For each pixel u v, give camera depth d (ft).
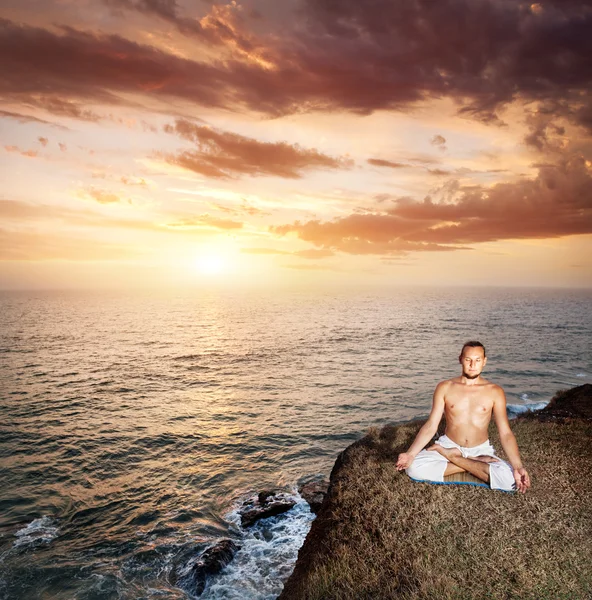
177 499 64.39
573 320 552.41
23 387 150.92
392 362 221.87
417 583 19.39
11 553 49.49
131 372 186.91
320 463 80.89
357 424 109.81
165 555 48.42
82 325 437.99
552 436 39.73
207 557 44.16
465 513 23.48
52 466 79.51
